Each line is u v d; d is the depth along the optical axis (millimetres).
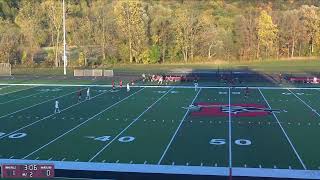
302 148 22094
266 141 23484
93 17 88812
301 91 42969
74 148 22375
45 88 45594
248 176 18000
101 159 20469
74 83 50125
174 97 39312
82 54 80000
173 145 22828
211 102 36375
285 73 59312
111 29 86688
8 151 21828
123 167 19281
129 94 41219
